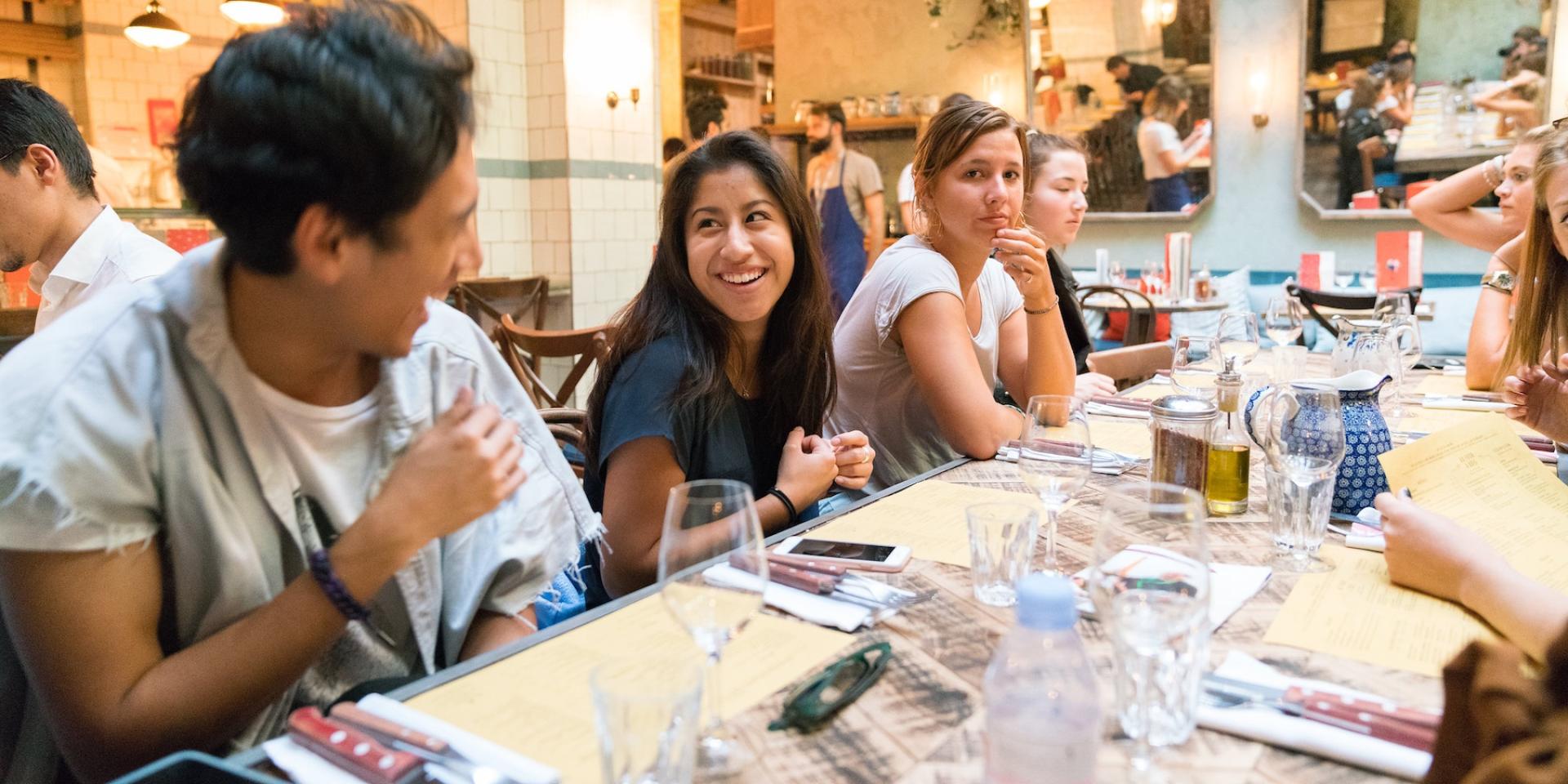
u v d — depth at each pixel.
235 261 0.94
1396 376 2.04
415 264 0.93
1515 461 1.41
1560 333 2.22
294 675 0.98
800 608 1.12
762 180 1.65
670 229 1.67
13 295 4.04
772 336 1.77
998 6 7.32
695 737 0.73
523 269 5.96
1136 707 0.83
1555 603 1.01
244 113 0.86
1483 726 0.59
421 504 0.98
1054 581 0.74
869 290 2.23
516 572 1.26
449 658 1.27
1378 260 5.05
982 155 2.19
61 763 1.12
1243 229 6.75
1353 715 0.83
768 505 1.58
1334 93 6.28
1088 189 7.16
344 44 0.88
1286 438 1.33
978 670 0.98
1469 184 3.50
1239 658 0.97
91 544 0.92
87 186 2.13
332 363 1.07
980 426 1.94
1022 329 2.67
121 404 0.96
